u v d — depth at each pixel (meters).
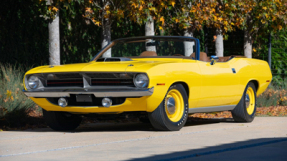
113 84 9.10
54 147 7.48
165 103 9.52
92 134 9.39
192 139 8.27
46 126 11.90
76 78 9.33
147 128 10.95
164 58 10.94
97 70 8.98
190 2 17.91
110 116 9.73
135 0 14.80
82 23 18.28
